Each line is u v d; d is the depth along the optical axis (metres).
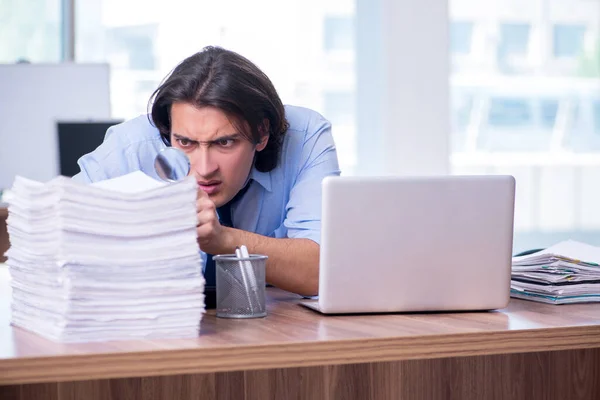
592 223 7.43
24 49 5.54
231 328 1.35
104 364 1.15
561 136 7.18
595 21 7.10
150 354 1.16
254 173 1.96
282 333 1.30
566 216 7.37
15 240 1.39
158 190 1.26
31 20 5.54
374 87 5.80
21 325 1.38
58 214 1.22
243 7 5.99
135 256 1.25
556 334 1.35
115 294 1.24
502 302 1.54
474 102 6.95
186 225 1.28
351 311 1.49
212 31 5.93
